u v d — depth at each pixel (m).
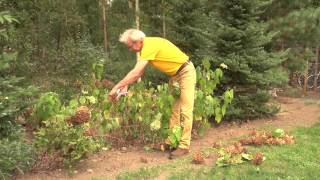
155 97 4.26
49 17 6.40
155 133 4.22
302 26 5.95
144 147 4.11
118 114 4.24
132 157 3.90
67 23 6.58
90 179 3.40
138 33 3.73
